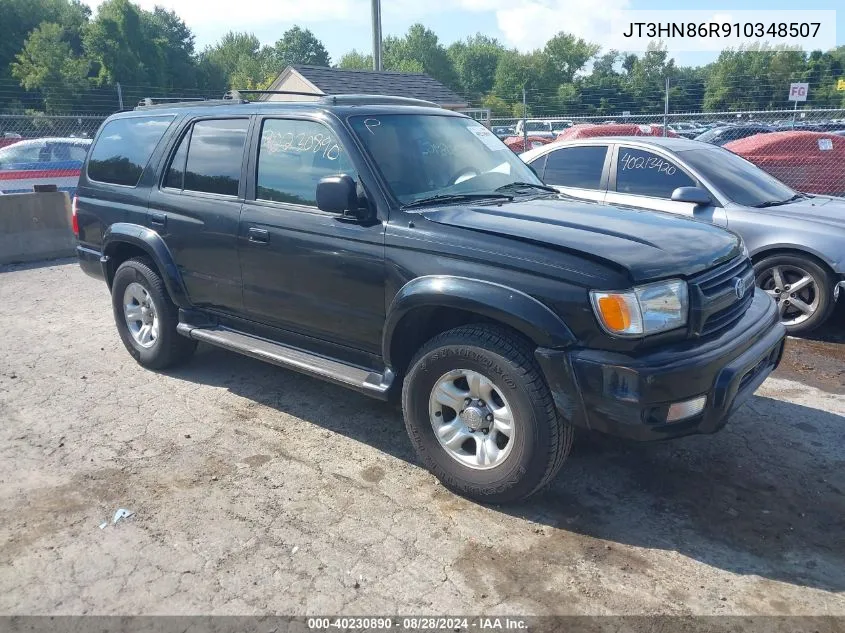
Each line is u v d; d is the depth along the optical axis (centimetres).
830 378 539
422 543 330
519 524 345
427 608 288
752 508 359
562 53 7569
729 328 350
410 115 448
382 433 445
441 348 354
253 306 454
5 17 6488
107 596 296
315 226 404
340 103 442
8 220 988
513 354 331
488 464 352
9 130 1678
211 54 9794
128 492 375
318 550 325
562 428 332
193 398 497
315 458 412
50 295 807
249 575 308
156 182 509
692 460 407
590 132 1877
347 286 394
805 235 605
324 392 509
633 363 307
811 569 312
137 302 554
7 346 615
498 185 446
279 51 11288
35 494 372
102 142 574
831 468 399
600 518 351
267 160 441
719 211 639
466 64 10312
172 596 296
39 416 468
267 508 360
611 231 354
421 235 362
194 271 484
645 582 303
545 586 301
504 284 332
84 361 575
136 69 6188
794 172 1109
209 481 386
